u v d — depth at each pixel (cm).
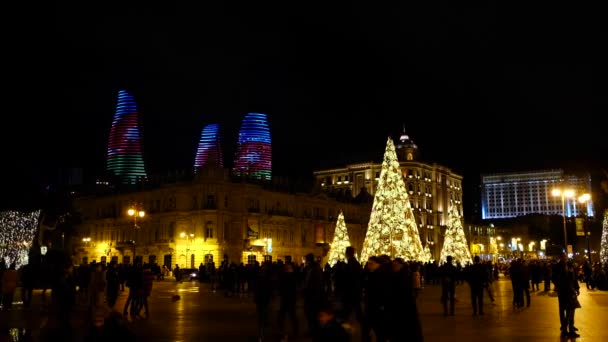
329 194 12200
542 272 5250
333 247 7038
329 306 913
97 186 11944
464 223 17412
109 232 10862
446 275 2789
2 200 5850
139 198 10400
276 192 10444
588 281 5200
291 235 10638
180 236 9412
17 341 1956
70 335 1427
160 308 3309
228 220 9481
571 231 15450
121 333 941
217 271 6103
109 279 2794
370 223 5497
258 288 2064
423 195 15650
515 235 19675
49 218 6825
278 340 1980
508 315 2788
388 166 5509
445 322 2480
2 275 3225
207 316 2828
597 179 6912
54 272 2017
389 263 1416
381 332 1478
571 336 2009
